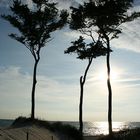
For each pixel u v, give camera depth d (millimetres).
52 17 40469
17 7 39562
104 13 37438
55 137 32719
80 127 40312
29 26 40000
